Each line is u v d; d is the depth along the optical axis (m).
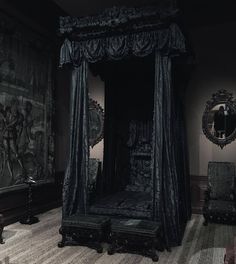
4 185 6.46
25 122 7.17
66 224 5.13
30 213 6.83
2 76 6.42
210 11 7.48
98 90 8.99
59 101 8.72
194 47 8.22
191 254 4.91
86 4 7.36
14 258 4.69
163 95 5.30
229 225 6.67
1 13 6.37
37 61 7.65
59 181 8.73
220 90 7.92
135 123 7.37
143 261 4.61
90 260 4.63
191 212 7.64
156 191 5.20
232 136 7.74
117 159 7.37
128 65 7.01
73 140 5.80
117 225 4.86
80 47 5.78
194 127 8.12
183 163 6.73
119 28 5.45
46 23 7.97
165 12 5.09
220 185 7.37
